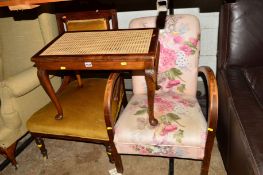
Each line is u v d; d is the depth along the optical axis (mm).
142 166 1750
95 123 1562
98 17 1874
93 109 1666
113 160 1739
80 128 1559
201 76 2141
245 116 1188
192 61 1567
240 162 1152
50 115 1685
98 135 1531
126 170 1735
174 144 1346
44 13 1823
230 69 1510
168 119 1432
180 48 1562
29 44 1991
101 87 1901
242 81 1415
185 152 1369
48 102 2010
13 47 2047
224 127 1453
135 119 1475
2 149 1767
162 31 1577
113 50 1371
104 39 1535
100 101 1735
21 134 1840
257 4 1365
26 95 1788
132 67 1332
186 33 1538
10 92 1649
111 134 1456
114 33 1596
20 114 1769
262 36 1406
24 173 1832
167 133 1358
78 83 1949
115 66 1354
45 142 2078
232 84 1398
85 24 1908
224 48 1499
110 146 1592
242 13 1393
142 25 1632
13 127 1750
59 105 1603
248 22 1397
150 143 1374
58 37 1677
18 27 1973
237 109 1238
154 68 1310
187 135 1336
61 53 1434
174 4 1905
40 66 1466
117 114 1697
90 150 1948
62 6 2037
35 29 1933
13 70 2111
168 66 1613
